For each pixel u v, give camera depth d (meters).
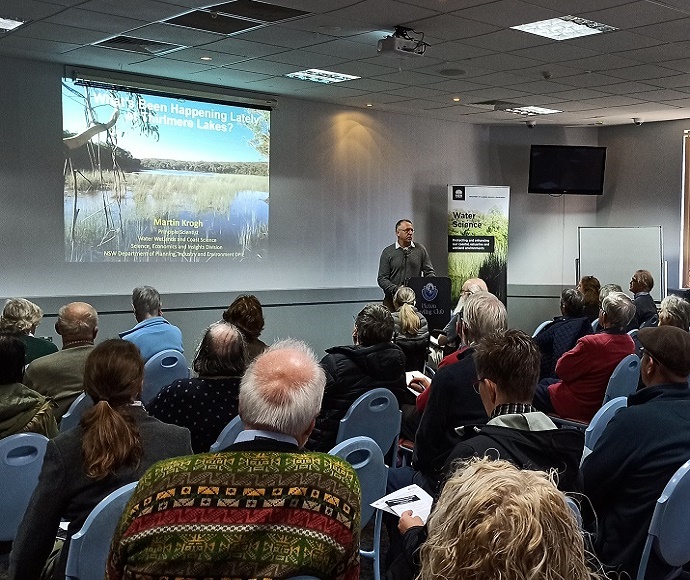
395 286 8.20
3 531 2.62
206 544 1.25
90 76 7.19
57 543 2.24
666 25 5.49
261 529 1.27
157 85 7.67
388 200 9.99
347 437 3.17
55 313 7.14
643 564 2.15
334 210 9.41
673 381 2.39
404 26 5.61
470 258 10.30
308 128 9.06
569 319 4.86
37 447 2.59
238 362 2.90
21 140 6.88
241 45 6.27
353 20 5.46
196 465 1.33
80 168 7.29
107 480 1.86
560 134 11.01
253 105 8.50
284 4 5.05
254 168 8.61
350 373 3.27
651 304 6.95
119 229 7.61
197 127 8.12
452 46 6.23
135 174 7.69
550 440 1.81
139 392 2.08
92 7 5.15
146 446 1.97
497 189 10.24
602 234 10.48
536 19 5.36
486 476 0.88
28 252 7.00
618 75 7.31
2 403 2.71
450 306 8.12
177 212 8.04
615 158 10.86
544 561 0.79
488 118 10.28
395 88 8.16
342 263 9.55
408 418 3.72
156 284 7.95
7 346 2.74
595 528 2.20
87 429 1.88
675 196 10.26
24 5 5.11
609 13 5.18
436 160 10.49
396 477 2.90
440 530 0.88
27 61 6.86
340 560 1.32
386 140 9.89
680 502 2.10
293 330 9.09
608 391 3.95
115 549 1.30
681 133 10.16
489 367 2.03
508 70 7.15
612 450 2.21
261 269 8.79
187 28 5.73
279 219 8.90
